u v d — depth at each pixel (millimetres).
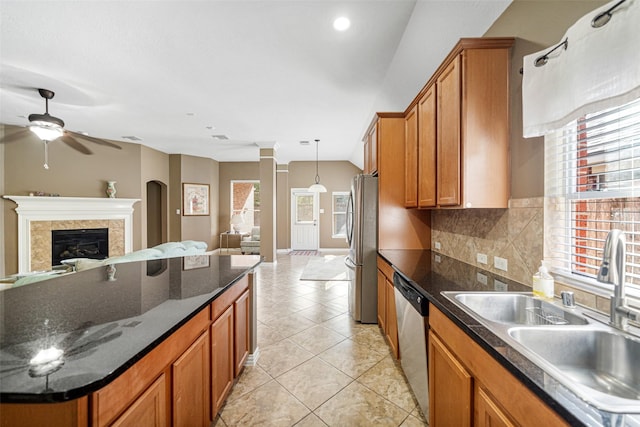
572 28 1043
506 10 1544
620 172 1061
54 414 665
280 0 1890
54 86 3189
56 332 929
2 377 670
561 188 1303
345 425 1571
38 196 4605
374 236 2973
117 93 3404
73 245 5047
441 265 2096
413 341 1667
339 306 3553
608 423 557
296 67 2811
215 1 1896
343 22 2119
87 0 1868
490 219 1823
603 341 967
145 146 6180
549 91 1175
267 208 6090
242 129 5035
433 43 2102
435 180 1964
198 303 1247
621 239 956
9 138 4547
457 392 1124
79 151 5203
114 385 765
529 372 734
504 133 1554
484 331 981
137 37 2297
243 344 2020
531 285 1460
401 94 3061
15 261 4477
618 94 877
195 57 2615
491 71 1542
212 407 1437
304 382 1962
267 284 4613
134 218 5895
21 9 1942
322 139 5773
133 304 1221
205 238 7582
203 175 7543
